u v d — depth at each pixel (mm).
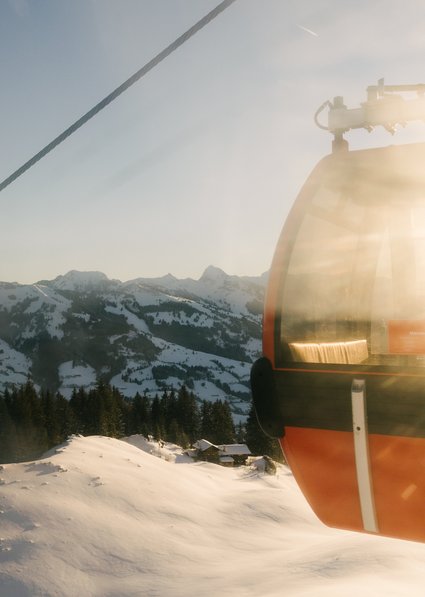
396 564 39750
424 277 2652
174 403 144375
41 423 108062
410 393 2334
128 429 129375
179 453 111688
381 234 2713
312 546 48125
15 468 56750
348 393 2447
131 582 40906
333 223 2689
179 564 43906
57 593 39094
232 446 109188
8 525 46656
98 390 123562
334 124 2656
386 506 2449
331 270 2691
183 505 56594
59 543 44688
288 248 2631
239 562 44750
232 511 58375
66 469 56906
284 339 2578
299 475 2631
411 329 2609
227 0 2588
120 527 48531
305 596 33531
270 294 2623
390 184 2617
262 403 2600
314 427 2533
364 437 2426
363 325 2750
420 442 2328
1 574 40719
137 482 58438
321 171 2715
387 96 2592
